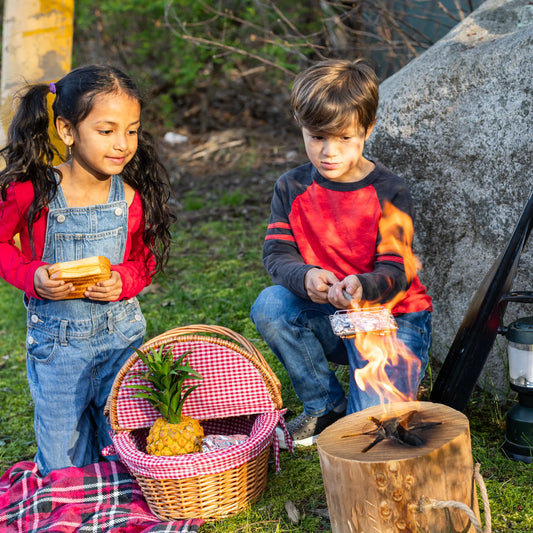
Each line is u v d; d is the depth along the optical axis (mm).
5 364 4492
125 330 2912
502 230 3002
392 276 2713
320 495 2662
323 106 2613
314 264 2996
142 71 10891
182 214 7145
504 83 2896
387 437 2117
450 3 4992
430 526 2006
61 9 4707
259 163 8570
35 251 2795
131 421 2748
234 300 4828
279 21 5797
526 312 2967
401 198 2838
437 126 3205
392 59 5301
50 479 2797
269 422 2664
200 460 2438
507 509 2436
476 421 3035
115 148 2645
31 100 2709
